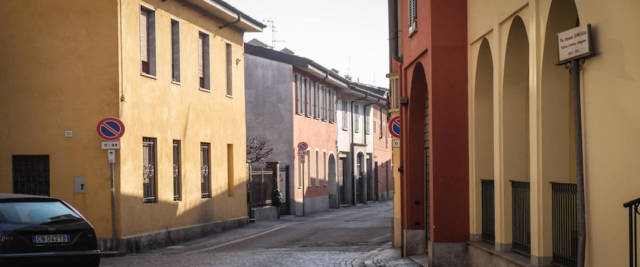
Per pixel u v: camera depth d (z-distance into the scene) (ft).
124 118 66.39
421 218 56.34
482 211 44.29
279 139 132.05
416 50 51.29
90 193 65.21
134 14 68.95
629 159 23.89
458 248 45.39
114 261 58.13
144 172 71.26
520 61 37.73
